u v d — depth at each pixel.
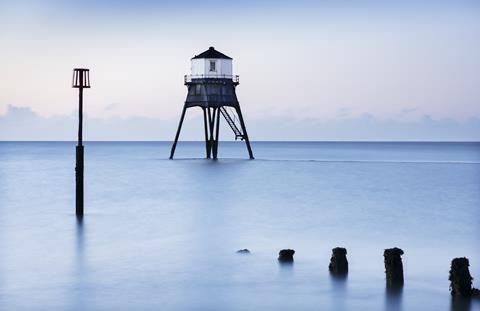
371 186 79.56
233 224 47.72
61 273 30.83
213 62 106.50
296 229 45.25
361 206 59.47
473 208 57.84
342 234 42.94
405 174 101.00
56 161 151.88
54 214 52.38
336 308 25.28
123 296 26.86
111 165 127.12
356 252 36.16
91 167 120.25
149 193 71.00
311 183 83.88
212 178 91.50
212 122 135.88
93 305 25.58
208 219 50.44
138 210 55.81
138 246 38.03
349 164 131.12
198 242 39.53
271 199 65.44
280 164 128.38
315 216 52.38
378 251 36.50
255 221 49.44
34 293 27.25
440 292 27.17
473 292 26.36
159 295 27.09
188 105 107.88
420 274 30.39
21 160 158.12
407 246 38.25
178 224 47.44
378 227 46.28
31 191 73.25
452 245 38.66
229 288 28.09
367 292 27.27
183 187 77.94
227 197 67.12
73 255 35.22
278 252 36.09
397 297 26.48
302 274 30.44
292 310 25.08
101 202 62.09
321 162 139.00
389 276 27.98
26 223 47.22
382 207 58.66
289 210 56.47
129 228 45.12
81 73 46.59
